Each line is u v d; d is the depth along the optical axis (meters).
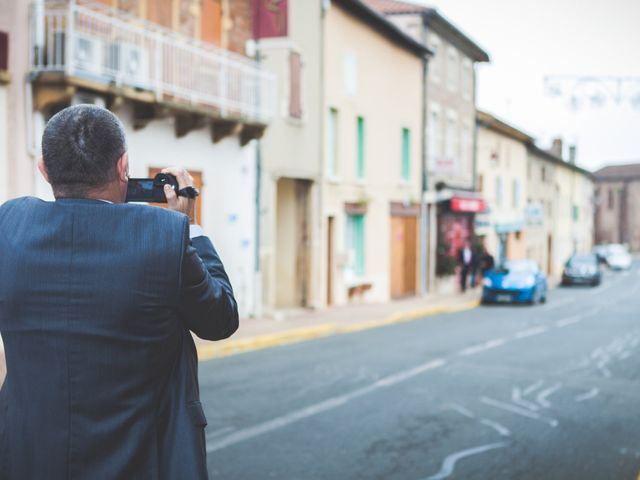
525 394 10.27
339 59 23.66
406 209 29.59
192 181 2.38
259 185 19.14
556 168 60.34
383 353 14.02
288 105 20.47
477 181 39.91
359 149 25.80
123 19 14.44
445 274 33.09
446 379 11.30
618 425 8.53
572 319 22.12
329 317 20.33
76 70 12.57
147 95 14.13
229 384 10.55
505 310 25.81
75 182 2.14
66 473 2.01
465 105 37.22
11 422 2.08
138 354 2.06
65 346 2.02
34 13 12.62
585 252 74.12
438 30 33.03
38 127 12.73
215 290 2.22
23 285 2.05
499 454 7.21
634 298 32.97
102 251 2.06
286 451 7.15
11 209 2.18
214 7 17.55
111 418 2.04
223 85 16.44
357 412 8.91
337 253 23.91
